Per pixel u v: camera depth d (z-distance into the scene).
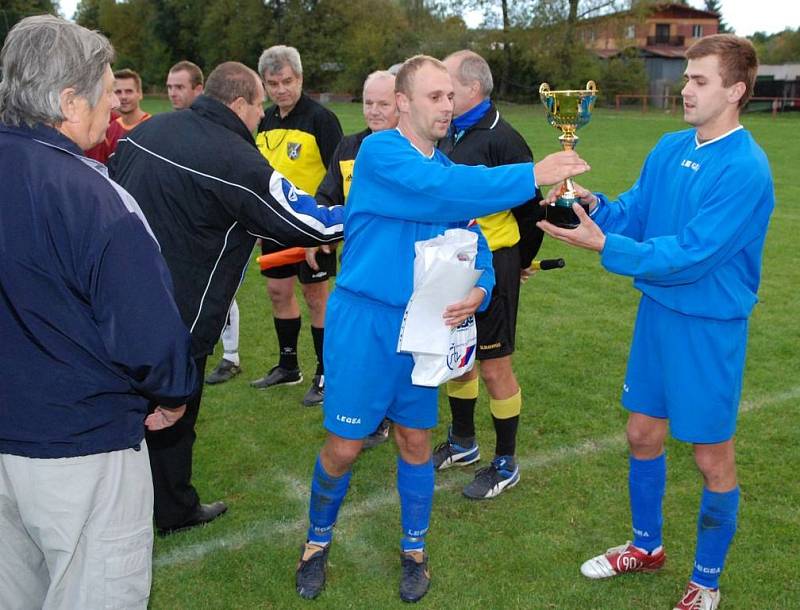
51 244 1.80
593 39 43.66
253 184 2.87
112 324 1.83
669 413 2.71
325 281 4.62
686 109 2.53
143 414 2.04
